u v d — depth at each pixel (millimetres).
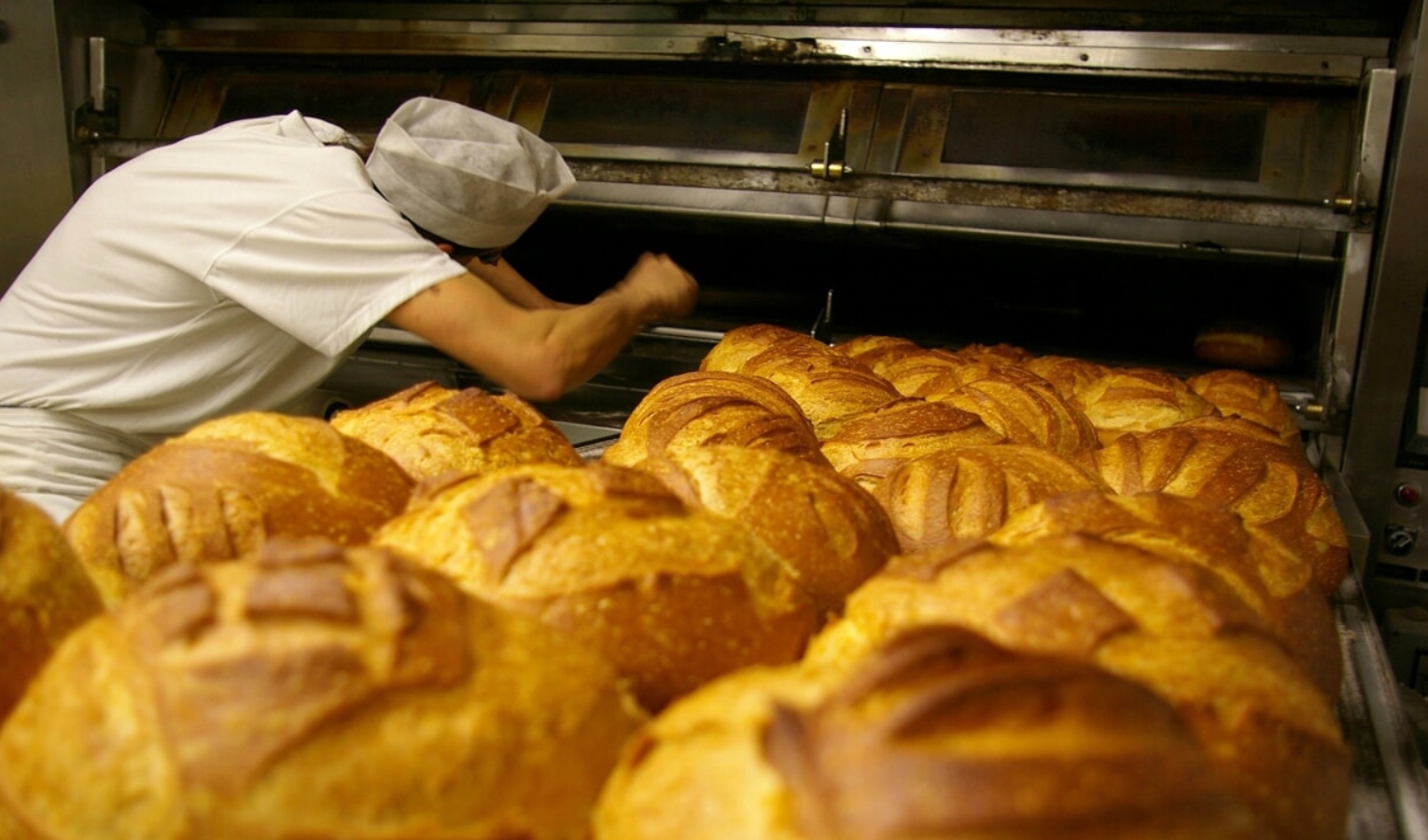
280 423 1020
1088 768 477
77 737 562
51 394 2104
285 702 547
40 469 2088
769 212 2865
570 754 620
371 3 3318
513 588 777
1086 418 1873
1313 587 1014
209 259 1897
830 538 977
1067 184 2393
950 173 2781
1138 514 994
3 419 2094
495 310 1900
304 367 2225
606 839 583
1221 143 2670
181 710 548
